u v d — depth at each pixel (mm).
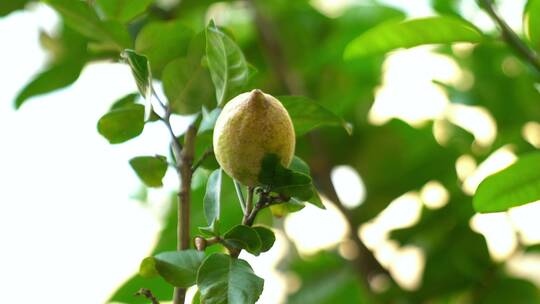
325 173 1950
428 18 1529
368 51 1589
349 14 2232
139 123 1354
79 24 1452
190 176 1346
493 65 1931
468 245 1813
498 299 1801
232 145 1250
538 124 1896
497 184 1419
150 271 1285
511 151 1885
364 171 1997
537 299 1790
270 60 2113
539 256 1829
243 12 2252
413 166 1958
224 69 1341
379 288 1853
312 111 1365
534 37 1533
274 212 1347
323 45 2211
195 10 2080
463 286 1816
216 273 1255
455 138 1954
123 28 1449
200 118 1417
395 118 2010
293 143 1265
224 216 1796
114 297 1647
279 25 2219
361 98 2072
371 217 1969
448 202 1857
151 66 1426
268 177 1257
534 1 1509
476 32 1528
